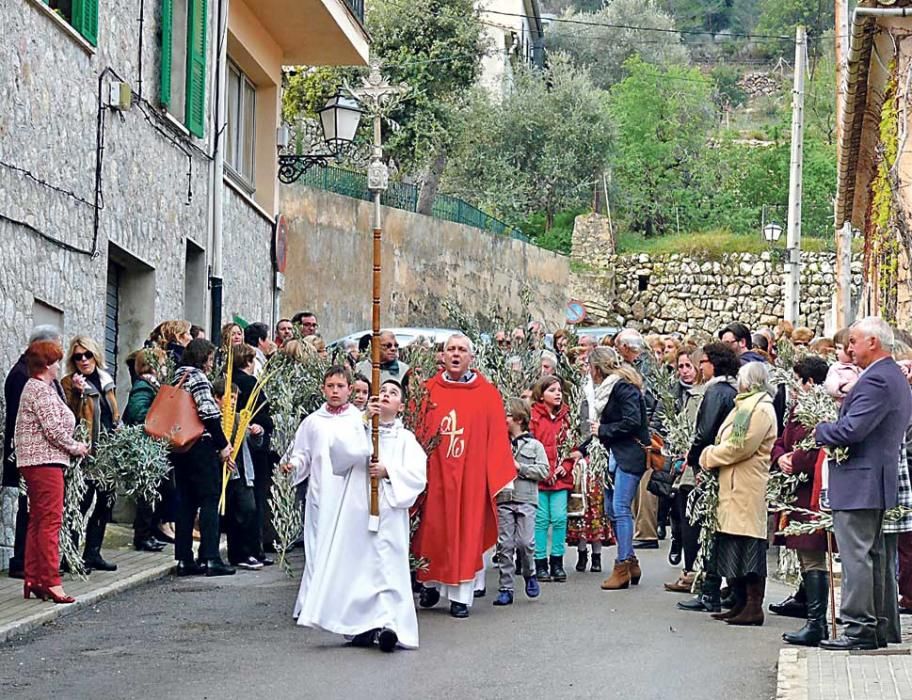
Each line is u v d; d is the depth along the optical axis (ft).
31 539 34.37
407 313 107.76
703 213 165.27
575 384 42.60
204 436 40.37
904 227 50.08
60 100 43.88
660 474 45.14
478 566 34.88
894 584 29.94
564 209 150.71
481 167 146.00
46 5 42.19
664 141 172.45
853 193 75.87
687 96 178.70
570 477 42.01
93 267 46.91
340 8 69.26
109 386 39.47
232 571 41.06
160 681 26.61
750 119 237.45
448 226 113.50
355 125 70.33
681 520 41.88
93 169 46.85
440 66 125.08
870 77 55.47
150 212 53.11
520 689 25.96
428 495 34.99
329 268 98.22
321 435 32.55
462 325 43.98
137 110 51.37
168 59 54.19
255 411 42.65
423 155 123.24
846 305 92.43
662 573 43.57
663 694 25.61
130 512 50.08
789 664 27.43
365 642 30.45
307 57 74.95
